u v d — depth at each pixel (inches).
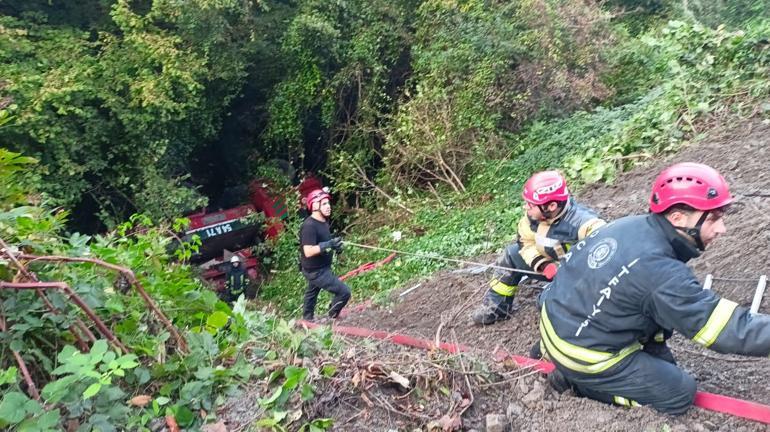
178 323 141.6
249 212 500.1
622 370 119.6
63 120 426.0
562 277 127.1
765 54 324.8
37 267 116.3
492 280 216.5
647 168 314.2
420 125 475.2
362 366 124.0
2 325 103.8
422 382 124.4
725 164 271.1
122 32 503.5
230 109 577.3
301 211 515.5
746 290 178.4
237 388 117.8
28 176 383.6
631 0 692.7
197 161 596.7
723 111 321.4
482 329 216.1
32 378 107.6
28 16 461.7
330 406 116.5
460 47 480.1
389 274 345.7
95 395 103.4
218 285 452.1
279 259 495.8
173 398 114.8
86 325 117.2
